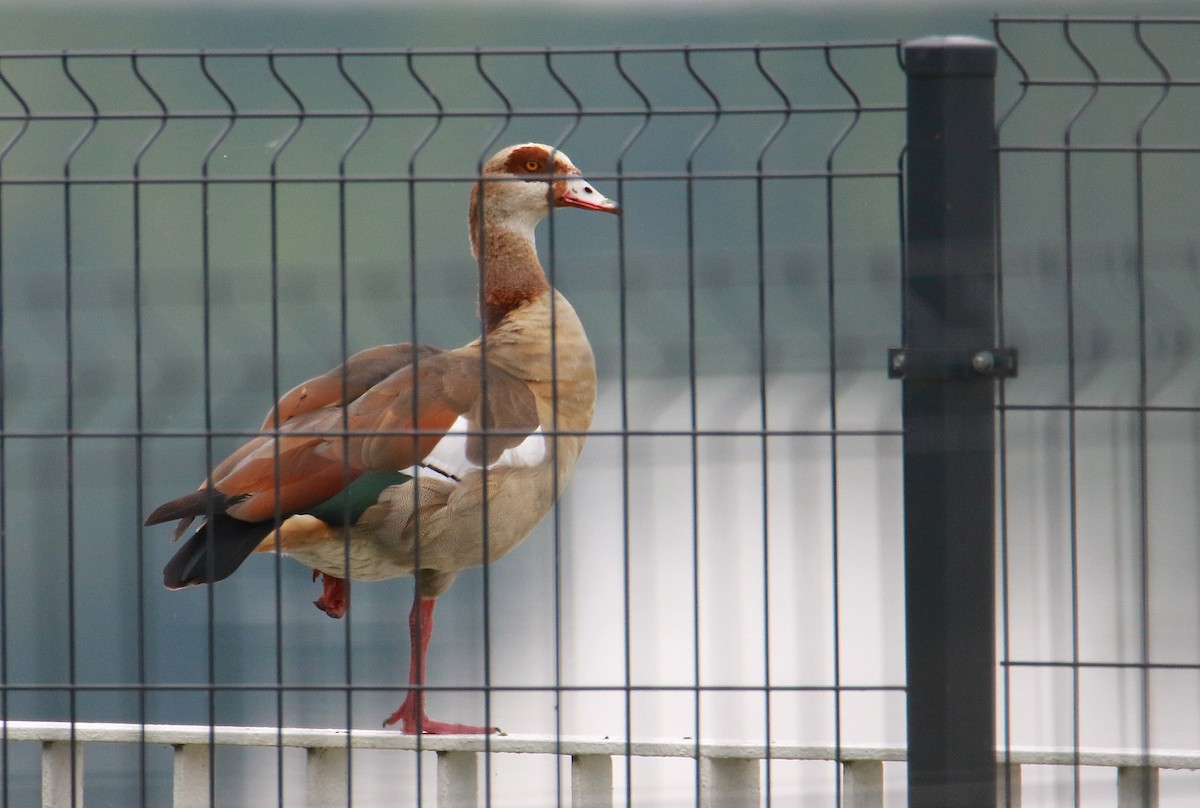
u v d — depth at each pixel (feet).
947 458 20.36
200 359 28.76
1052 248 22.09
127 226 51.49
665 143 53.16
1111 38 58.59
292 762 42.83
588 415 30.35
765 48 19.49
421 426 27.45
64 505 37.93
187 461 40.96
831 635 51.26
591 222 48.49
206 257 19.89
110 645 40.83
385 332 36.86
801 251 33.47
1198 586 41.93
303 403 28.71
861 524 51.88
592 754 24.25
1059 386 24.13
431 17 56.24
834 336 20.30
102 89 57.52
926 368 20.30
